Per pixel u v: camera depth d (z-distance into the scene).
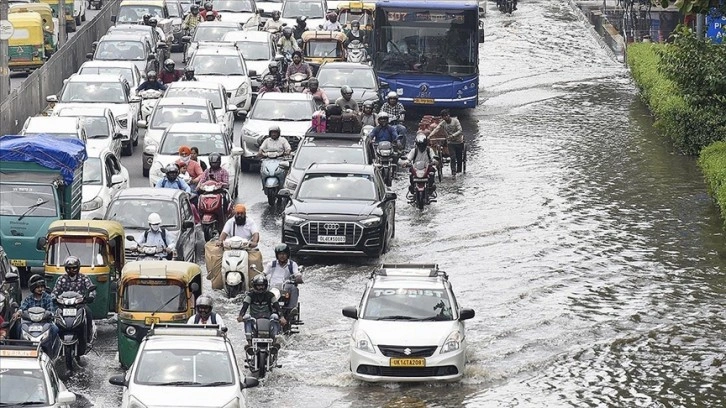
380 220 71.00
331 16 135.00
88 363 54.38
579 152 101.12
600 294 64.75
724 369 54.12
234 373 45.66
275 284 58.31
